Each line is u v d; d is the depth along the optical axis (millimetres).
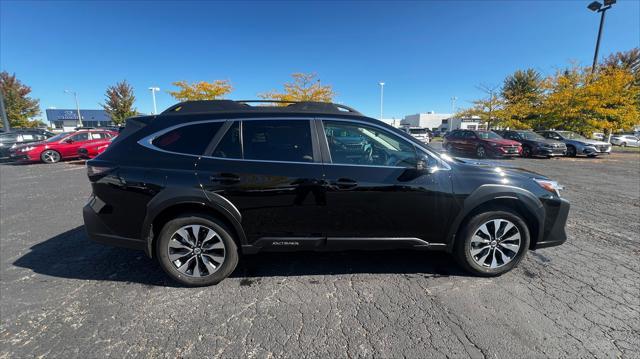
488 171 2959
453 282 2922
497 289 2791
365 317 2404
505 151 15031
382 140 2932
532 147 16047
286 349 2064
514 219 2922
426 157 2883
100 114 68875
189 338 2170
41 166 11766
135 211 2744
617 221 4762
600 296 2666
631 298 2637
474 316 2404
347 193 2762
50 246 3789
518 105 23781
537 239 3012
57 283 2918
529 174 3111
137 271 3150
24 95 29344
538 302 2582
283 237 2824
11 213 5270
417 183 2809
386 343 2115
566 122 19828
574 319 2355
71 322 2344
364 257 3461
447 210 2865
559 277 2998
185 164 2725
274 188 2721
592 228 4414
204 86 22141
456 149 17812
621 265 3246
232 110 2906
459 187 2840
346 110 3238
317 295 2717
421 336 2182
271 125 2852
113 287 2850
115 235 2822
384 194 2783
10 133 14969
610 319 2354
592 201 6109
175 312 2471
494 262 2982
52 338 2168
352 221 2822
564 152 15555
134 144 2824
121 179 2723
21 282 2934
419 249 2969
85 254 3557
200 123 2842
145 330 2254
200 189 2676
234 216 2727
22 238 4062
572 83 19891
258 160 2758
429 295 2705
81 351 2043
